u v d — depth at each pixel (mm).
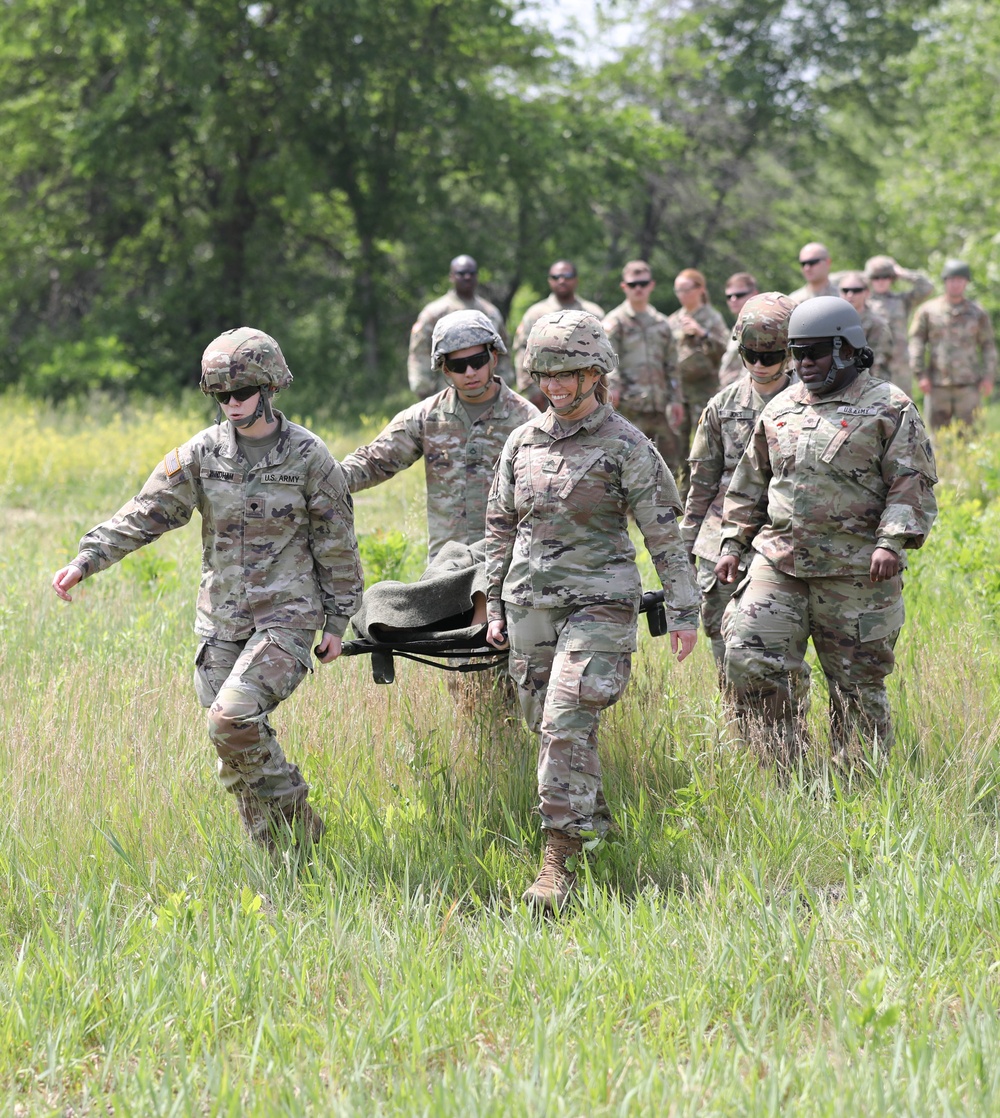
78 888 7867
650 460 8219
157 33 36812
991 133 47469
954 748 9336
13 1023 6246
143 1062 5863
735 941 6828
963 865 7727
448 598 9086
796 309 9227
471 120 39906
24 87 41219
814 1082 5496
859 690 9492
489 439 9781
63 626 13211
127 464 25438
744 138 51562
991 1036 5773
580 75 46344
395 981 6551
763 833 8195
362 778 9383
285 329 42375
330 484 8266
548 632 8406
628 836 8461
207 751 9742
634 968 6652
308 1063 5863
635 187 46469
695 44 51438
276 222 43000
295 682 8141
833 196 54938
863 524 9141
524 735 9875
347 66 39156
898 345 22859
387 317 44062
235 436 8242
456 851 8430
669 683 10695
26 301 41938
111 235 43219
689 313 21875
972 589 13164
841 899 7695
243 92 39438
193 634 13047
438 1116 5309
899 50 51500
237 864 8156
